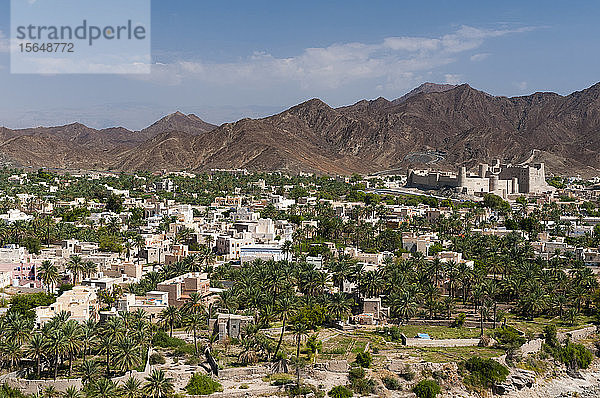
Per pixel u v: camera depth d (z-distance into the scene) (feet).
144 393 618.44
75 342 645.10
